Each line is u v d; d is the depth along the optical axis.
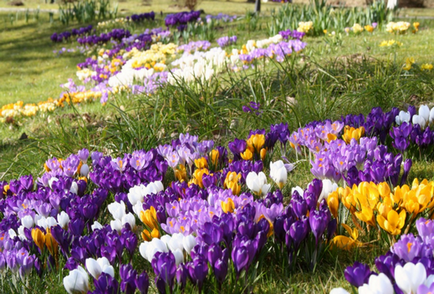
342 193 2.83
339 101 5.85
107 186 3.96
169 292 2.28
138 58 12.14
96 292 2.19
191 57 9.02
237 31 18.38
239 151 4.19
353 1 33.91
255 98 6.05
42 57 20.53
